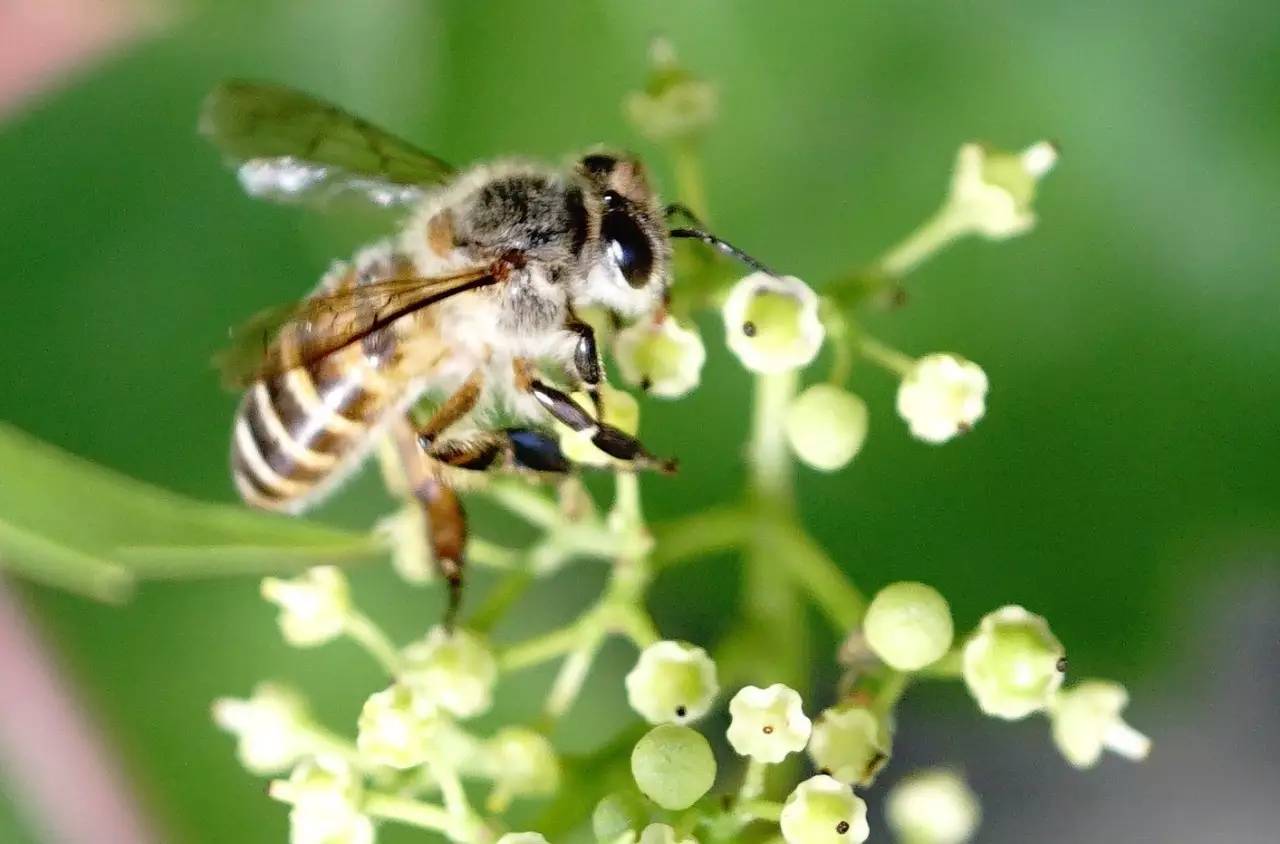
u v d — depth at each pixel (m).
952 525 0.12
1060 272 0.12
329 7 0.12
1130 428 0.12
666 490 0.12
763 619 0.11
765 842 0.11
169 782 0.12
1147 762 0.13
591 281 0.11
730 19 0.12
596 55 0.12
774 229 0.12
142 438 0.12
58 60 0.12
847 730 0.11
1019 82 0.12
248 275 0.12
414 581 0.12
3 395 0.12
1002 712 0.11
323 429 0.11
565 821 0.11
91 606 0.12
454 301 0.11
